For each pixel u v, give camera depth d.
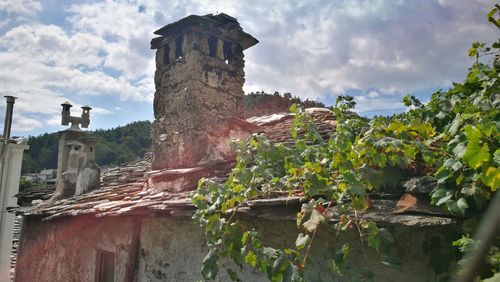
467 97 3.11
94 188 7.62
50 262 7.47
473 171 2.22
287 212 2.97
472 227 2.08
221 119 5.65
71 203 6.58
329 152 3.01
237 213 3.40
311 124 3.64
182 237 4.57
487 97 2.89
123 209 4.45
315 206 2.61
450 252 2.31
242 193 3.23
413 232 2.57
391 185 2.70
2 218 13.02
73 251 6.83
